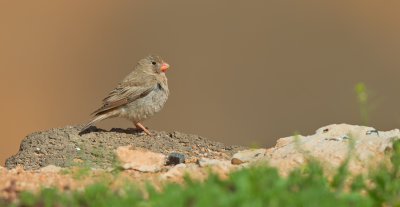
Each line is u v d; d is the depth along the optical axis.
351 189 6.27
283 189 5.84
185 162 9.49
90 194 6.07
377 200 6.09
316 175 6.46
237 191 5.70
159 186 7.03
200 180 6.75
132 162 8.71
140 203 5.84
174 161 9.16
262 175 6.05
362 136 8.12
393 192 6.14
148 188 6.18
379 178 6.28
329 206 5.64
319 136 8.46
